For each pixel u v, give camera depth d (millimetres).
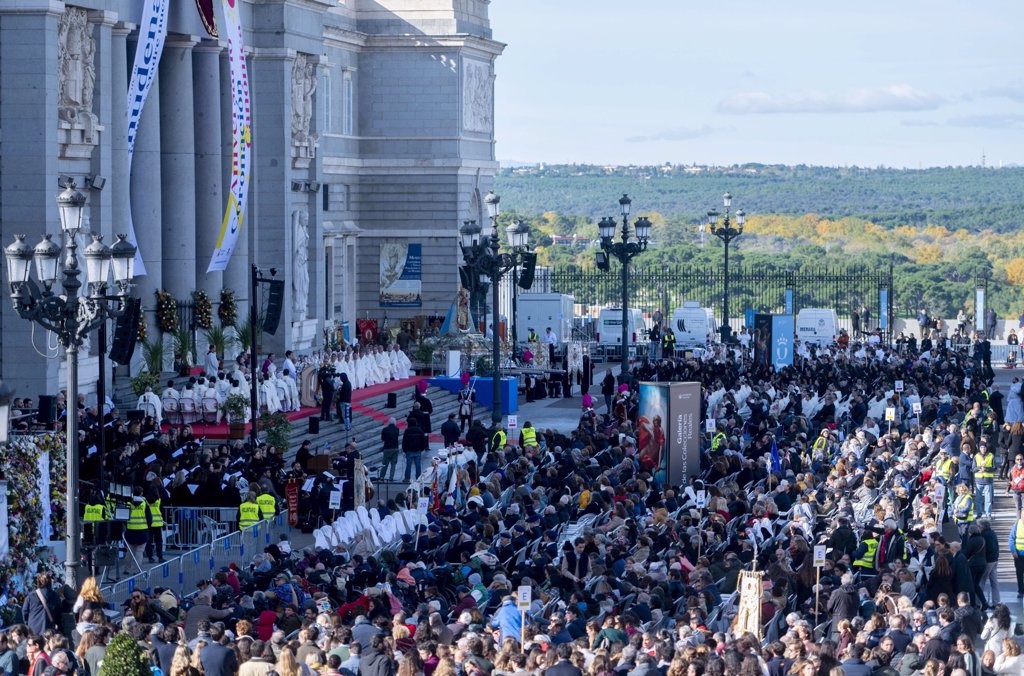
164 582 76688
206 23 135500
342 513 97312
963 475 101250
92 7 113188
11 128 108812
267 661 50438
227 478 90938
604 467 103125
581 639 58906
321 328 164750
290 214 154500
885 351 179125
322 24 165250
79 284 63031
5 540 72000
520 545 79125
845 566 73062
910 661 57188
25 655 53625
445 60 195750
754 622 64062
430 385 153375
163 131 133875
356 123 196375
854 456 102250
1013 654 58219
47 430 80188
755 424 121812
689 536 79250
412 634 60438
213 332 133500
